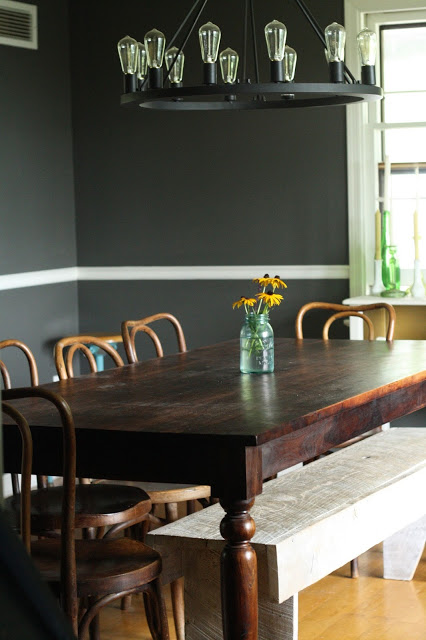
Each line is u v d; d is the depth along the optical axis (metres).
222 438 2.04
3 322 5.02
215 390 2.73
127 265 5.54
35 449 2.25
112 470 2.18
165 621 2.35
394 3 4.84
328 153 5.07
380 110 5.06
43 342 5.36
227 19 5.16
